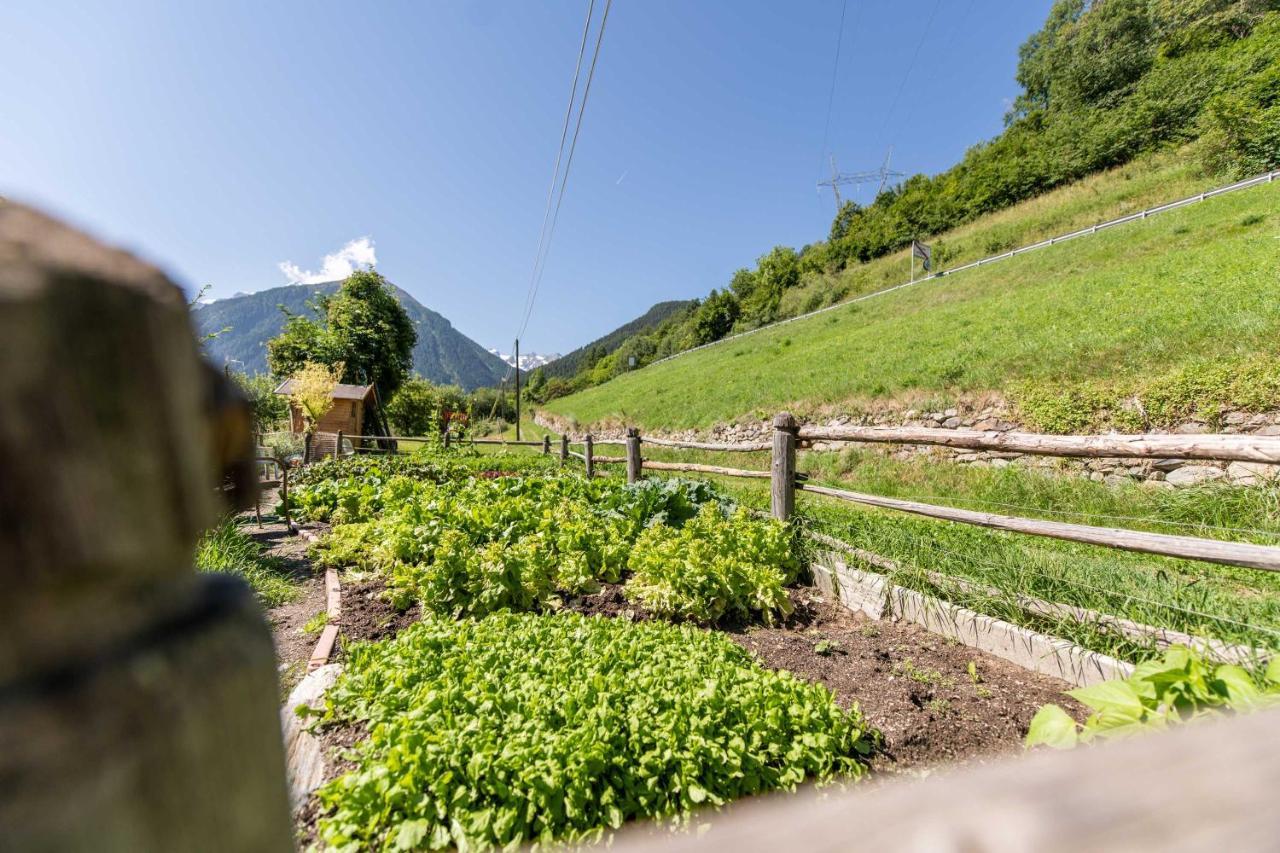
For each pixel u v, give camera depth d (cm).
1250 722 44
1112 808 36
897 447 923
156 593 24
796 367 1738
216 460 26
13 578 16
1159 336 796
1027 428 811
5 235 17
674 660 261
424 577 383
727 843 34
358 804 185
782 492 471
